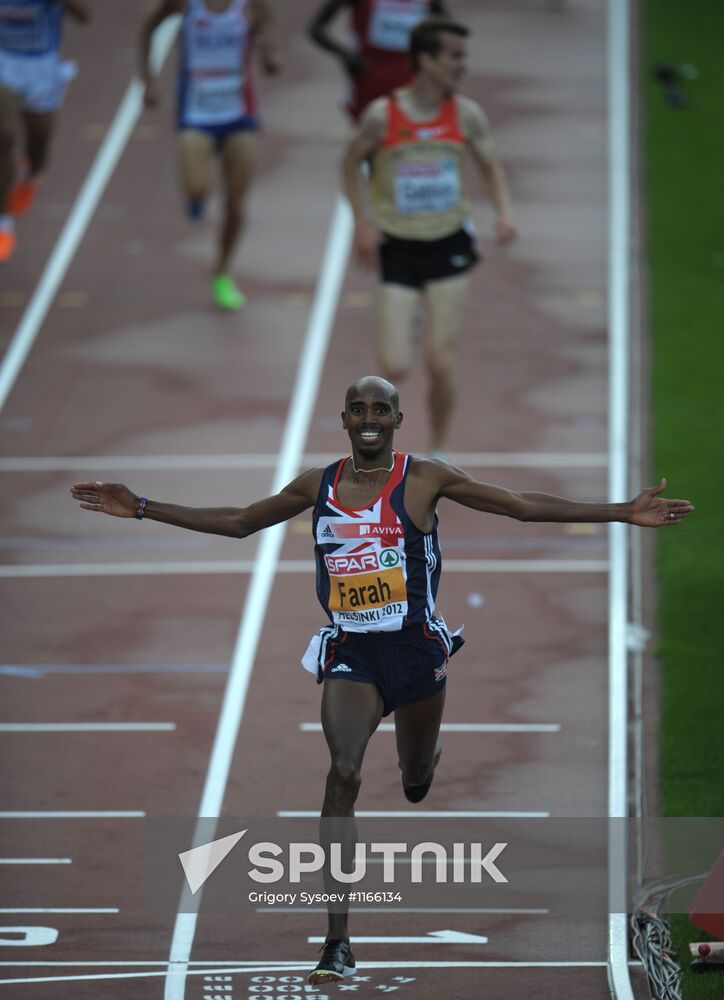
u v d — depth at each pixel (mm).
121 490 21797
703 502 40094
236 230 50188
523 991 22422
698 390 46719
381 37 49156
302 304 52219
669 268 54938
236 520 21812
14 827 27328
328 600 21562
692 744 29656
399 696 21750
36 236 57062
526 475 41188
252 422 44875
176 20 74312
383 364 39094
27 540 39156
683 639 33625
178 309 51969
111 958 23469
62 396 46688
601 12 74438
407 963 23281
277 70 48812
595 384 46594
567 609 35250
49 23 50406
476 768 29172
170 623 35062
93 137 64438
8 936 24125
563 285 52719
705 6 78625
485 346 49031
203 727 30828
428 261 38719
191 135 48656
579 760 29438
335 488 21266
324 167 61219
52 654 33781
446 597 35812
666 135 65250
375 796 28234
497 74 68000
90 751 29938
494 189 39375
